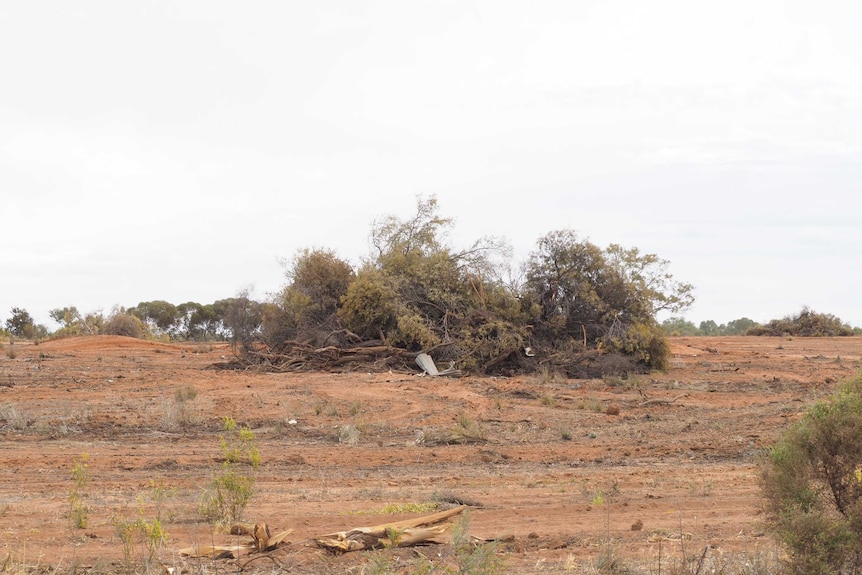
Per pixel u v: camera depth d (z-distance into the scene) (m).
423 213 38.22
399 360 33.78
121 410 23.30
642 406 25.92
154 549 8.95
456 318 34.47
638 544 10.16
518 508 12.74
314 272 36.91
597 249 36.09
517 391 27.92
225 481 11.07
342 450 18.86
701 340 59.81
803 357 45.47
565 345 35.12
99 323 64.12
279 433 20.80
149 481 14.91
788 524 8.14
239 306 36.06
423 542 9.77
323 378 30.22
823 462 8.51
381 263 37.12
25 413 22.36
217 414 22.89
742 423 22.59
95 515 11.77
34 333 77.00
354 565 8.90
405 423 22.48
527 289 36.06
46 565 8.83
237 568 8.77
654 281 36.66
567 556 9.49
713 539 10.42
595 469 17.12
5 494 13.55
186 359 40.56
